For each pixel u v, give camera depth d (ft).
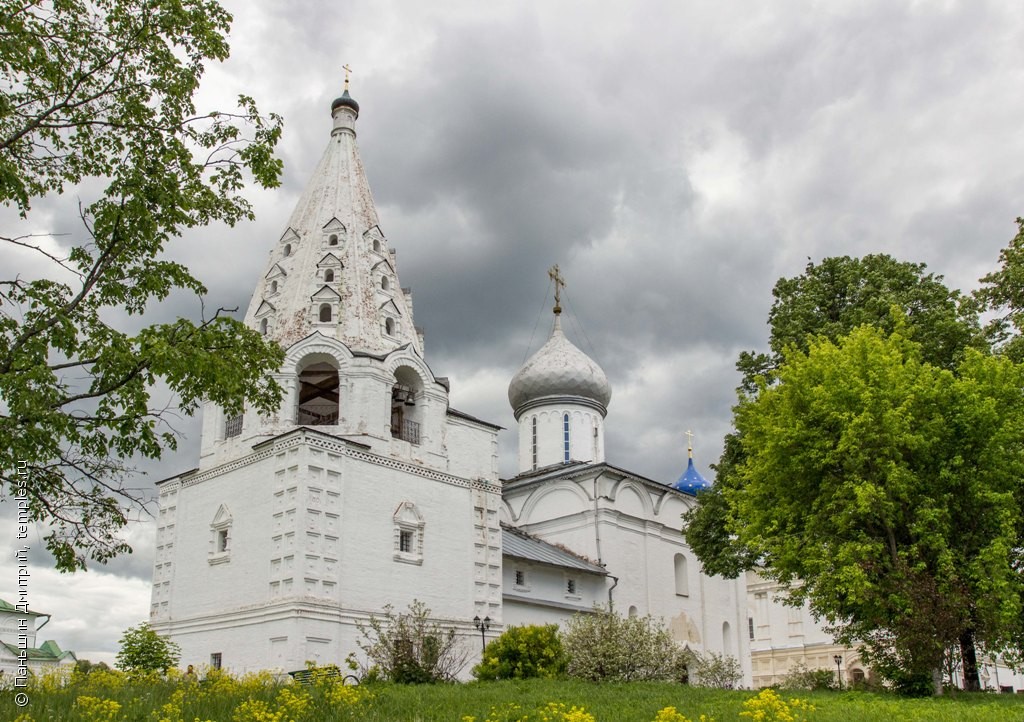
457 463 125.90
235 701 54.60
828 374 88.38
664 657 97.40
